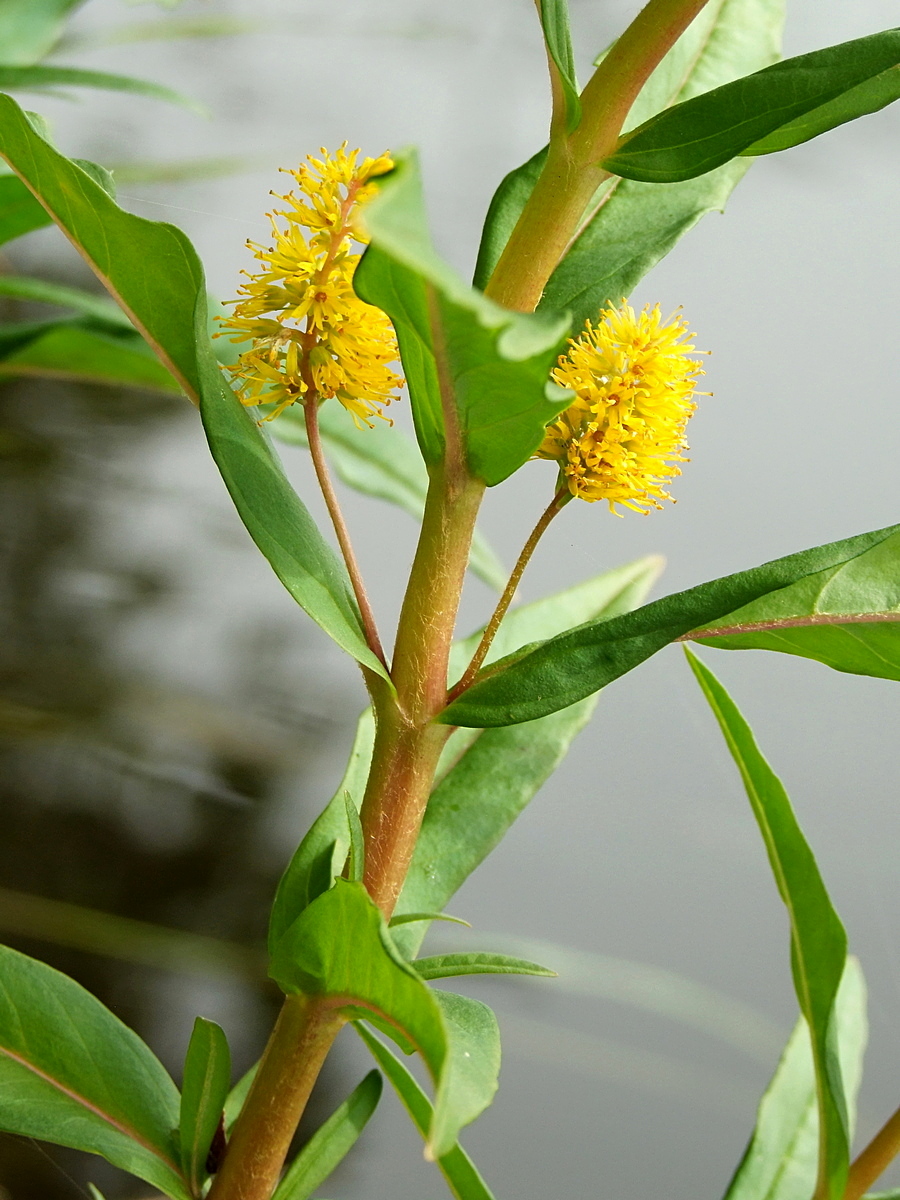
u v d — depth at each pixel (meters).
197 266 0.63
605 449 0.63
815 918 0.68
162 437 1.33
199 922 0.97
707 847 1.23
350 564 0.63
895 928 1.16
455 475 0.62
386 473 0.90
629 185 0.66
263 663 1.19
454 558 0.63
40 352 0.86
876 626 0.65
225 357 0.70
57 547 1.20
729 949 1.13
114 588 1.19
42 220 0.74
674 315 0.64
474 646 0.71
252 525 0.63
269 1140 0.64
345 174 0.63
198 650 1.18
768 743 1.27
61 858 0.98
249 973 0.97
